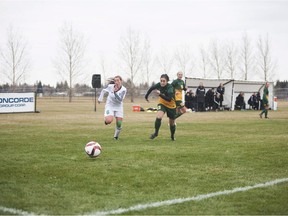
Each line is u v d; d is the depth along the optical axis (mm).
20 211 7156
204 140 18016
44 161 12219
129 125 26578
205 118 34781
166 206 7574
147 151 14469
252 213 7195
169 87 17562
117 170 10914
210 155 13578
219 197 8234
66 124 26859
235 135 20234
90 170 10867
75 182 9461
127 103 83250
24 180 9594
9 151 14242
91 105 65688
